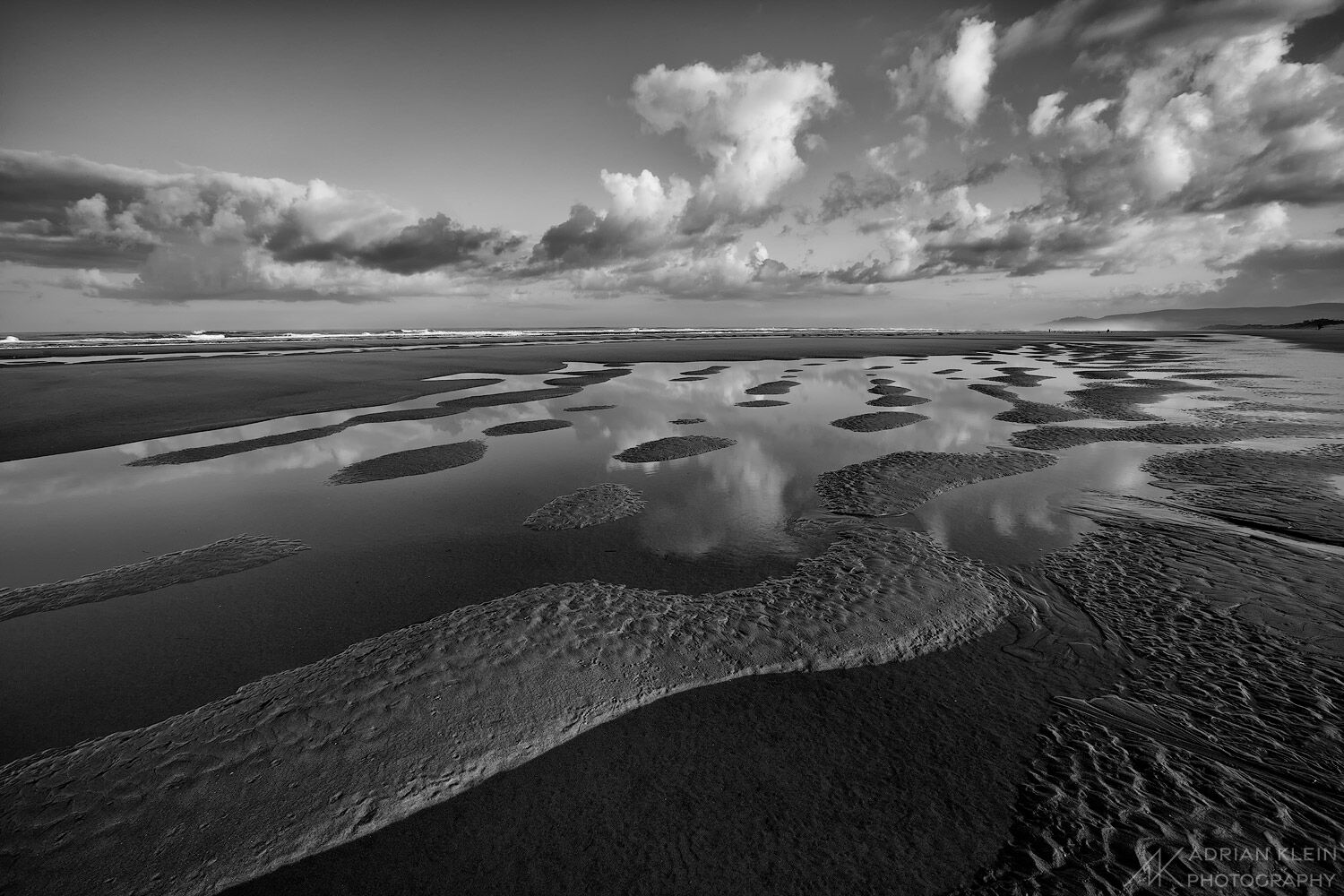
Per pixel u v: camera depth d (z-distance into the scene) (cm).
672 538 880
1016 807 388
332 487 1155
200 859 361
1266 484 1047
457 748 446
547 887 346
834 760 437
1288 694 485
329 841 375
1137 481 1106
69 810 391
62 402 2109
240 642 609
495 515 992
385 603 691
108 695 522
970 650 573
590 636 587
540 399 2311
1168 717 467
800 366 3744
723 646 578
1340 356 4038
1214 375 2930
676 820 389
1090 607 645
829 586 701
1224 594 655
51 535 912
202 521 970
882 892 336
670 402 2211
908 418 1798
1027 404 2034
